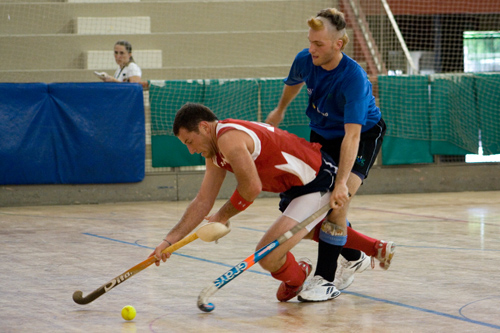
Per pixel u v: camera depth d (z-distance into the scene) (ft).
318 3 57.47
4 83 41.19
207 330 14.07
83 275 20.17
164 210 38.83
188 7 55.93
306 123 44.42
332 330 13.99
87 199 42.91
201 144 15.48
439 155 46.57
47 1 55.57
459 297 16.94
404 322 14.58
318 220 16.26
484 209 37.04
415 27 70.49
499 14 69.41
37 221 34.06
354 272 18.28
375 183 46.14
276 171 15.75
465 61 70.74
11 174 41.27
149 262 15.80
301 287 16.62
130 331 14.02
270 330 14.03
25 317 15.24
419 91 45.44
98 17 54.03
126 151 42.86
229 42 54.29
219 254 23.67
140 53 52.06
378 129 17.83
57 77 50.03
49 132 41.91
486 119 45.93
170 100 43.57
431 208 37.81
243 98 44.16
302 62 17.63
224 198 45.27
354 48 55.01
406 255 23.09
